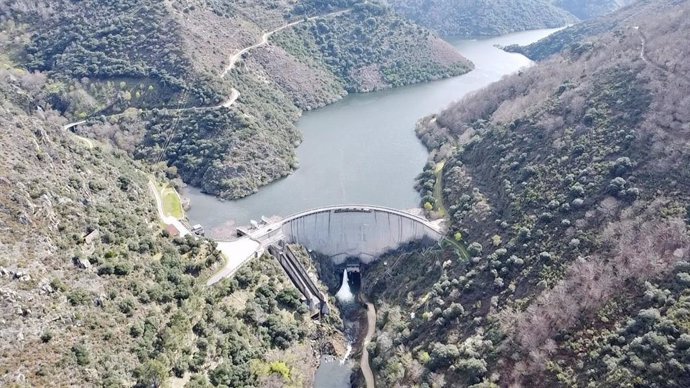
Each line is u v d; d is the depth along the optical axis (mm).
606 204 126500
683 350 90500
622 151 138250
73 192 128750
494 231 145875
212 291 132375
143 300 115750
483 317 124250
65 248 111750
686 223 112625
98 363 97625
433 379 116062
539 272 123438
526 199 145750
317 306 148000
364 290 162500
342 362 138125
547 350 105938
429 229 162875
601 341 101938
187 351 114938
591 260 117188
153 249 133125
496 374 108500
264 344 128500
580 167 143250
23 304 95500
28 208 111000
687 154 125000
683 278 100938
